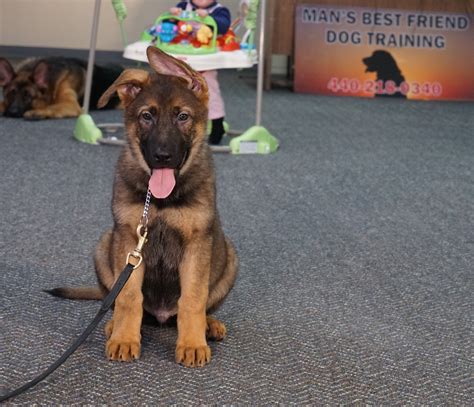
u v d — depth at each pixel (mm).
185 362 1459
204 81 1572
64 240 2057
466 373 1491
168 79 1567
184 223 1500
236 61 2857
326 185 2639
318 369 1478
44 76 3762
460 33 4781
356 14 4742
